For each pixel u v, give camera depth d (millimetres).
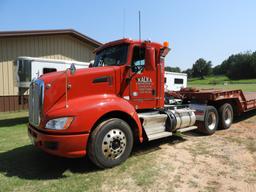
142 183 3533
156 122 5109
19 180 3678
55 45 14711
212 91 7188
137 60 4875
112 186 3453
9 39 12867
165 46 5199
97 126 4000
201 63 124312
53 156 4828
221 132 6863
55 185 3496
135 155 4785
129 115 4359
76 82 4102
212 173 3869
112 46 5102
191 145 5496
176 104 6828
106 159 4039
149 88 5113
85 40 15953
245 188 3361
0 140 6234
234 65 96875
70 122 3680
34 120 4074
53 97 3877
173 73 19062
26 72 9445
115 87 4543
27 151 5207
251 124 7992
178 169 4043
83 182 3586
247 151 4953
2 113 12359
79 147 3770
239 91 7867
